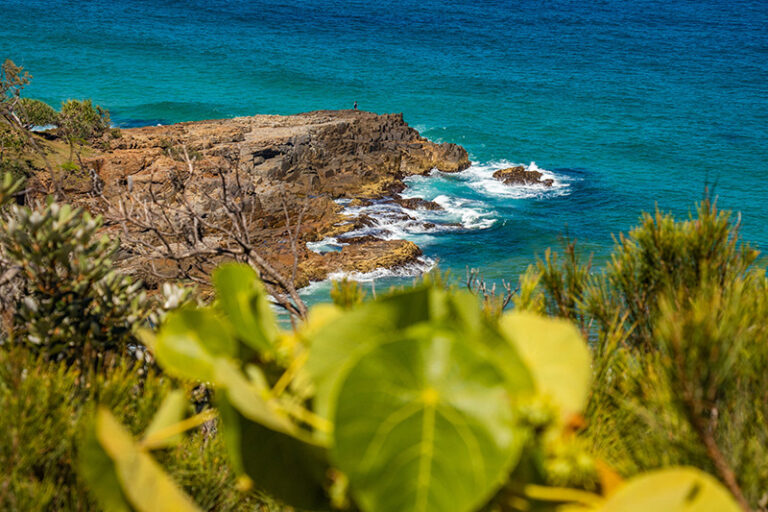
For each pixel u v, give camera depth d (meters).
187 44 141.12
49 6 169.00
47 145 45.97
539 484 1.04
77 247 3.54
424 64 133.25
